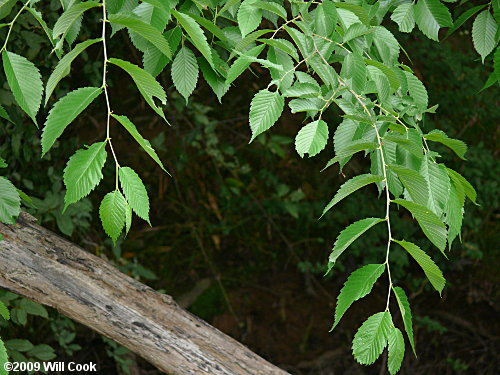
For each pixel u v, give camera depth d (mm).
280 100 1235
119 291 1737
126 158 4930
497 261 5609
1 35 2920
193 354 1747
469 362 5336
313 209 5453
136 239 4973
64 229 3072
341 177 5652
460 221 1336
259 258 5309
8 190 1402
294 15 1354
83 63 3697
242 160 5453
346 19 1330
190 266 5035
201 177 5309
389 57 1453
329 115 5277
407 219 5516
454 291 5523
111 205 1127
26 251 1696
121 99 4848
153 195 5121
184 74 1452
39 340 3662
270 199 5336
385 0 1592
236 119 5324
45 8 3100
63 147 3488
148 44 1414
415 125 1388
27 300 2895
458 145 1309
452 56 5785
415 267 5535
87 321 1745
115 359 3873
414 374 5246
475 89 5816
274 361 5008
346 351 5207
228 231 5211
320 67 1273
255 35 1284
